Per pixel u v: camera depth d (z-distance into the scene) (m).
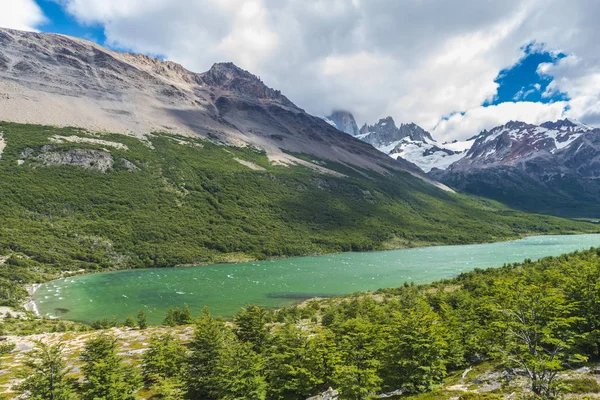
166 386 39.94
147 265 179.25
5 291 115.56
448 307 63.06
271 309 105.31
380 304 86.62
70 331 79.69
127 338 69.56
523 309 28.14
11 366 55.28
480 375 37.66
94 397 37.34
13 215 189.25
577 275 42.84
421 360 36.91
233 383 39.53
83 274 157.38
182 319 85.31
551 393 25.53
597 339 32.50
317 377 41.09
